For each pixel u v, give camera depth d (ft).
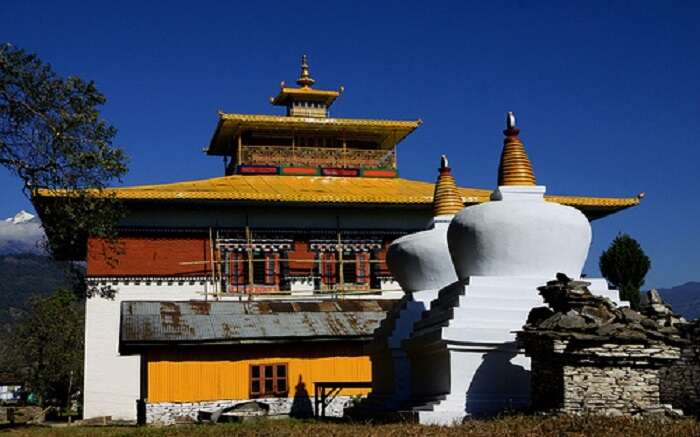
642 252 136.77
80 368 201.16
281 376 121.49
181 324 119.65
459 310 70.28
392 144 195.31
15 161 101.86
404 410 73.92
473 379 69.15
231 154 192.34
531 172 77.15
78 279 142.82
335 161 181.88
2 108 100.83
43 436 88.99
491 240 73.31
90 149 102.37
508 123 77.97
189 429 77.56
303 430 66.44
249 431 69.41
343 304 132.77
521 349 67.15
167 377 116.88
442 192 94.79
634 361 58.18
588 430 51.93
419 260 91.25
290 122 177.37
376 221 161.99
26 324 210.38
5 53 98.68
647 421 54.80
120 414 142.41
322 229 159.43
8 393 262.47
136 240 149.69
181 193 146.41
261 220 156.66
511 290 71.77
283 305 130.72
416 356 77.82
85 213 107.24
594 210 167.12
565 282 61.93
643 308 70.33
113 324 145.59
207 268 151.84
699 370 66.85
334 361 123.65
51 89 100.94
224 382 118.83
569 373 57.93
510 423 57.26
